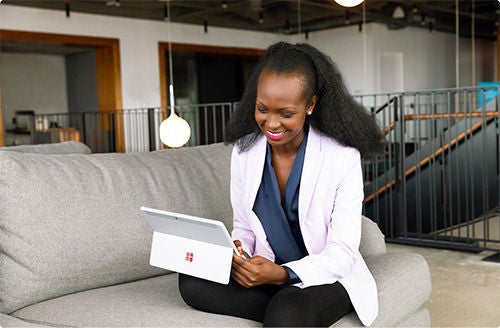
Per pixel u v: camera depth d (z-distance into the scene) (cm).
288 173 154
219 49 1039
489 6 1034
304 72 139
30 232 160
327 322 135
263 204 155
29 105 1054
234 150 164
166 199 190
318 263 139
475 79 1309
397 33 1100
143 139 912
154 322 137
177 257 143
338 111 150
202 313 143
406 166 471
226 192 210
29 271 159
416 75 1144
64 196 169
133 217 181
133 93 925
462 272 354
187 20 970
